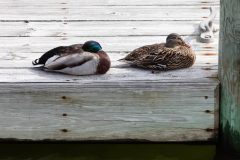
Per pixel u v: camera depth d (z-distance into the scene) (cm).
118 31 689
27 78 561
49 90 550
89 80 553
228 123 552
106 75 564
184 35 674
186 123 557
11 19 735
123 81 548
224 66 535
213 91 545
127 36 674
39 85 550
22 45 653
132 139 567
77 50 563
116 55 617
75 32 691
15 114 561
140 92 547
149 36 672
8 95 554
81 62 555
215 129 559
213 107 551
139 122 559
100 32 689
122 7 771
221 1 521
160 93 546
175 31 686
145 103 551
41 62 575
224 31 523
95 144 579
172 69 571
